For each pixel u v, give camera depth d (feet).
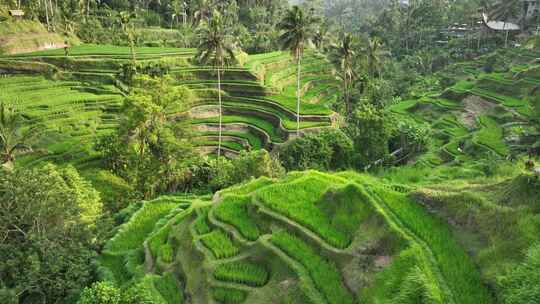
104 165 165.48
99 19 365.20
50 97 223.92
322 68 332.80
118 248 105.19
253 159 141.59
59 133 185.98
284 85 288.71
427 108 261.65
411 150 193.16
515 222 63.72
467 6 412.57
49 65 250.78
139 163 152.56
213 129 221.05
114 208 137.69
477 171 132.05
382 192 81.51
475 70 308.40
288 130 199.21
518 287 53.36
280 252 77.15
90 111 217.56
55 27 318.65
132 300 66.39
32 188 91.71
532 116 178.60
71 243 92.43
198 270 82.53
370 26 487.61
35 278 82.23
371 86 256.32
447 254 64.85
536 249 55.98
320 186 95.76
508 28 352.69
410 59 359.87
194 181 167.32
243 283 76.95
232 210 95.55
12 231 90.02
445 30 432.66
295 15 180.14
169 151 153.69
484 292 57.82
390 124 178.40
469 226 68.90
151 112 145.69
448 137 212.43
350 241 75.61
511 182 70.59
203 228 93.04
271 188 95.61
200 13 383.86
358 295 65.51
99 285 66.13
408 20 422.41
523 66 256.32
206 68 266.16
